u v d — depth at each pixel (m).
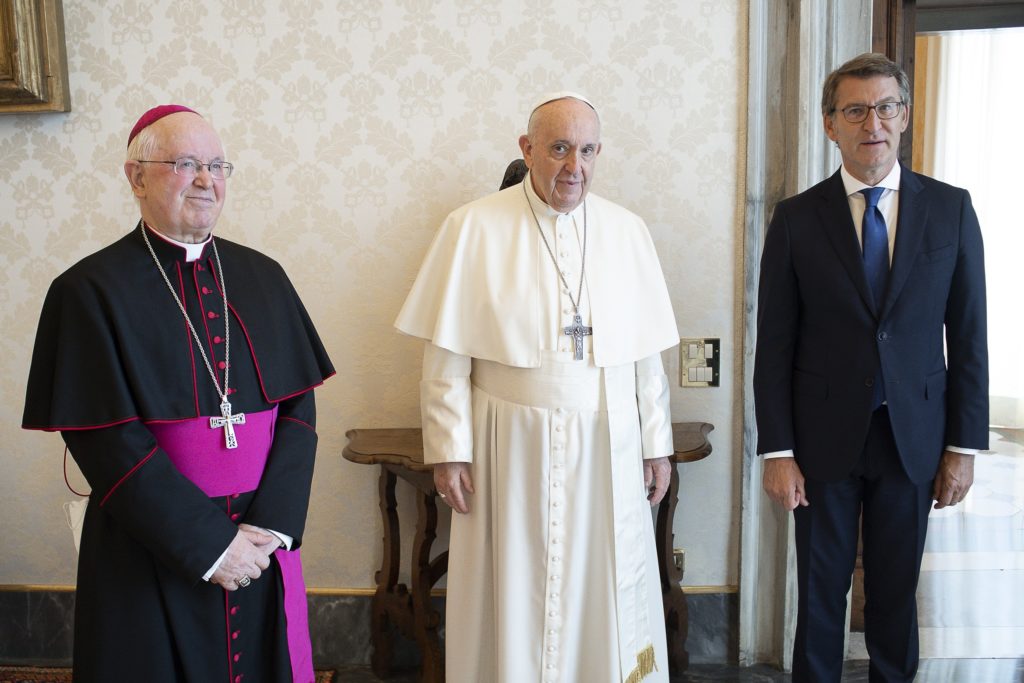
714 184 2.71
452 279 2.10
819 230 1.99
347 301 2.76
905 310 1.91
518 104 2.67
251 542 1.64
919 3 3.57
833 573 2.09
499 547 2.08
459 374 2.12
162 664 1.59
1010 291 4.23
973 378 1.95
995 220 4.28
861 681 2.66
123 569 1.59
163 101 2.68
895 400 1.92
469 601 2.14
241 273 1.78
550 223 2.09
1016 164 4.25
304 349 1.85
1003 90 4.23
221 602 1.64
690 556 2.85
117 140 2.70
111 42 2.66
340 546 2.85
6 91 2.57
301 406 1.84
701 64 2.66
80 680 1.60
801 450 2.06
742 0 2.63
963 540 3.21
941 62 4.32
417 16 2.65
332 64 2.67
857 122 1.87
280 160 2.70
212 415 1.65
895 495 2.00
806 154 2.58
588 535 2.08
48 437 2.82
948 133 4.34
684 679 2.73
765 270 2.09
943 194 1.96
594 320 2.05
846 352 1.96
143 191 1.63
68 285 1.59
